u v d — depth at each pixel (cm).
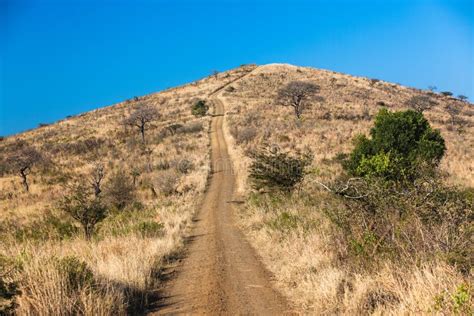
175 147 5134
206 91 11125
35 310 542
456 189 710
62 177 4156
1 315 523
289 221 1180
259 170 1886
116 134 6788
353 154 2008
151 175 3594
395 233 673
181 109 8806
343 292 610
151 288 782
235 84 11888
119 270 767
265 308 641
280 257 947
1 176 4716
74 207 1563
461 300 419
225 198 2414
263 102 8550
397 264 615
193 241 1317
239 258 1012
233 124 6406
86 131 7469
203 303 681
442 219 643
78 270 638
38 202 3244
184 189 2873
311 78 11825
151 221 1602
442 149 1955
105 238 1255
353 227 751
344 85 10819
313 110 7369
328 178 2227
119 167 4312
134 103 10825
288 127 5653
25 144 6975
